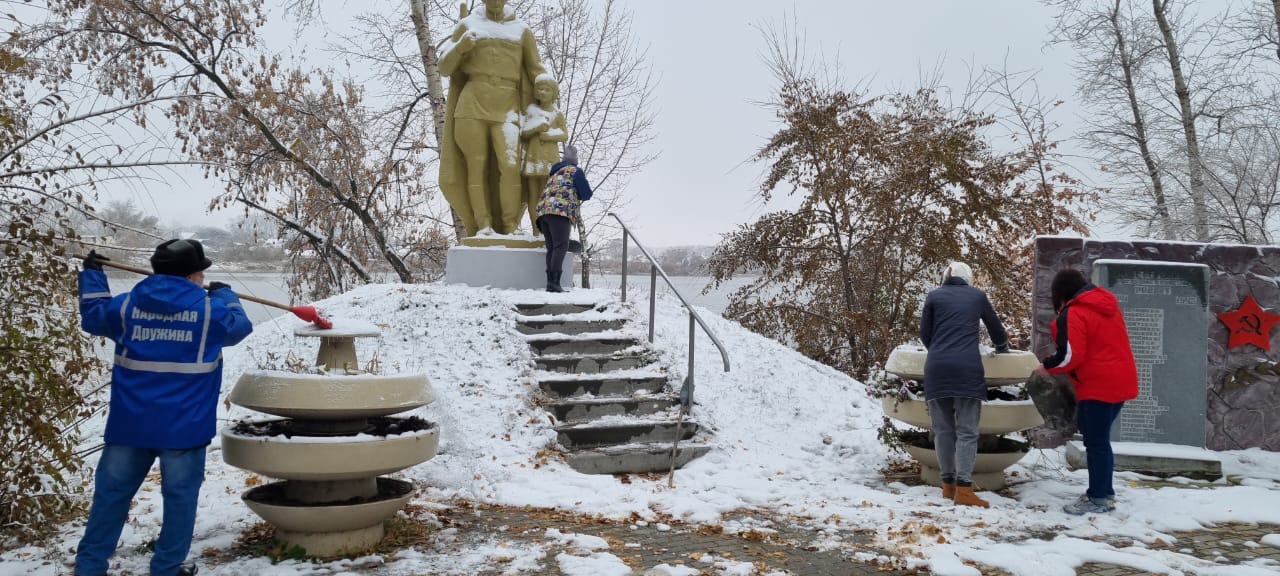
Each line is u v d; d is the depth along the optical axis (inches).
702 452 269.0
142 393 144.3
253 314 355.3
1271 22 586.2
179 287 149.3
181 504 147.5
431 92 629.3
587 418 280.7
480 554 170.1
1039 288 302.4
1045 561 167.9
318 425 167.2
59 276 170.4
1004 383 236.4
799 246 545.0
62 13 470.0
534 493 220.4
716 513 206.7
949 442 224.2
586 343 321.4
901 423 303.1
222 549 169.8
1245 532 199.0
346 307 348.5
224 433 166.6
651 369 313.1
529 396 282.2
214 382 151.8
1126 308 283.7
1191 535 196.4
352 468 158.9
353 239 650.8
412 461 167.5
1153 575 165.3
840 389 340.8
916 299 503.5
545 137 397.7
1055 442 298.4
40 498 175.3
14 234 166.7
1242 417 299.9
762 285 558.3
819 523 199.9
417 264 701.9
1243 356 301.6
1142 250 300.7
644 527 195.8
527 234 402.3
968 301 222.2
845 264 531.8
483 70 390.6
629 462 256.8
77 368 176.7
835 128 518.9
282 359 308.5
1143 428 281.1
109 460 145.9
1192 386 281.0
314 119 604.4
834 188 517.0
